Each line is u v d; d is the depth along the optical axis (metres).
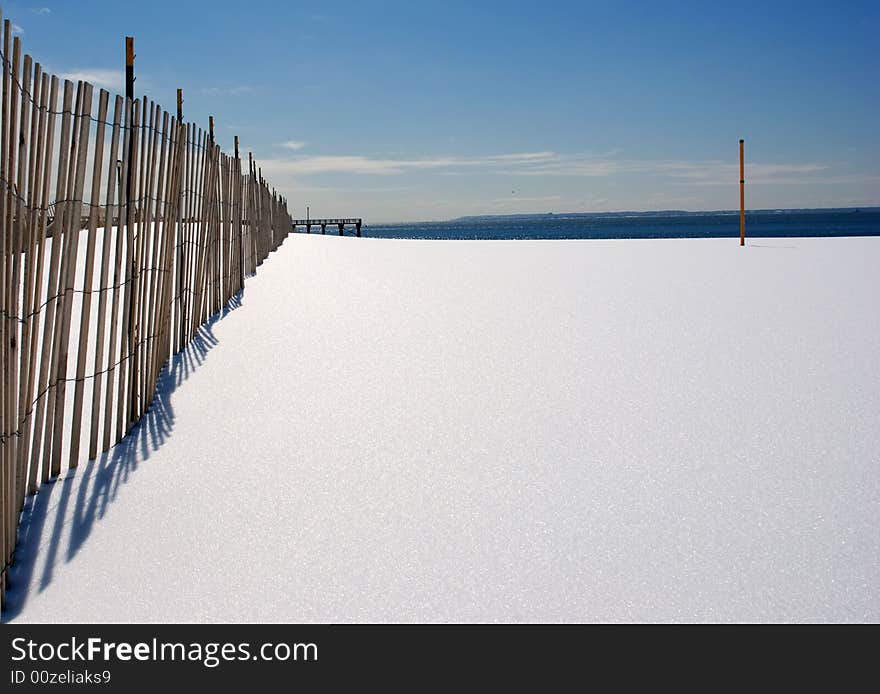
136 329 4.41
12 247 2.90
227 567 2.89
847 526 3.18
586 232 119.50
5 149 2.68
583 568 2.88
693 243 19.33
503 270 12.33
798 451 4.02
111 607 2.65
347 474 3.75
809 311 8.20
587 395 5.08
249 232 10.47
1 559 2.64
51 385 3.52
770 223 144.00
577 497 3.49
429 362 5.94
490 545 3.05
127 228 4.17
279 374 5.50
